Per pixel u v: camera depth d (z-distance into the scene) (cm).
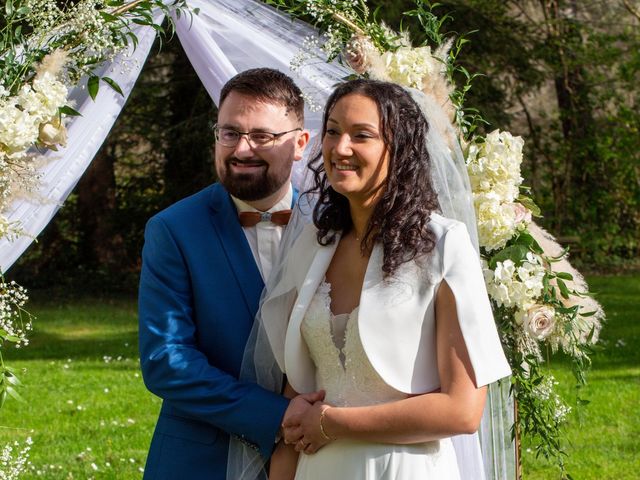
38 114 303
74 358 945
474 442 293
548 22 1566
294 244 278
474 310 239
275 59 375
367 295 245
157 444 300
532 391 343
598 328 338
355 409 244
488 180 330
